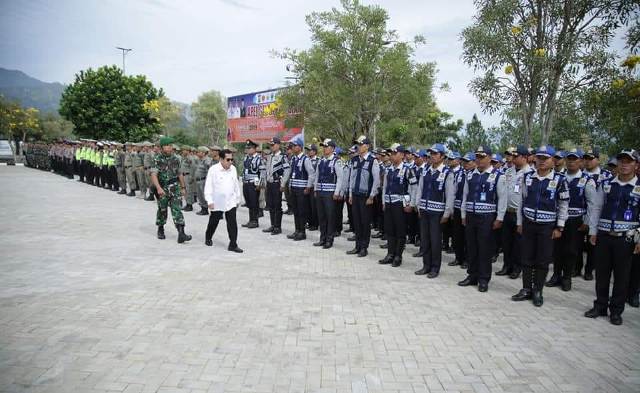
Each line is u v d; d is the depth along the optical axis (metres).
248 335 4.86
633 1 8.53
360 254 9.05
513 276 7.82
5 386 3.69
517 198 7.79
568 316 5.90
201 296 6.07
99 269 7.21
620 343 5.01
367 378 4.03
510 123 11.25
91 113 31.95
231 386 3.81
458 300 6.41
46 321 5.05
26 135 51.66
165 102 36.97
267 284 6.76
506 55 9.52
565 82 9.84
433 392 3.83
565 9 9.24
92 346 4.46
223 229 11.58
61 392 3.63
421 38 16.08
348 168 11.14
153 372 4.00
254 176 11.77
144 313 5.38
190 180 14.81
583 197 7.17
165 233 10.48
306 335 4.91
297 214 10.53
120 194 18.14
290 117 17.83
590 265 7.92
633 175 5.68
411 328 5.24
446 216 7.50
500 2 9.45
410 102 16.23
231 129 28.42
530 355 4.61
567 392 3.89
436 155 7.58
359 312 5.70
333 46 15.74
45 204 14.60
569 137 11.34
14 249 8.41
